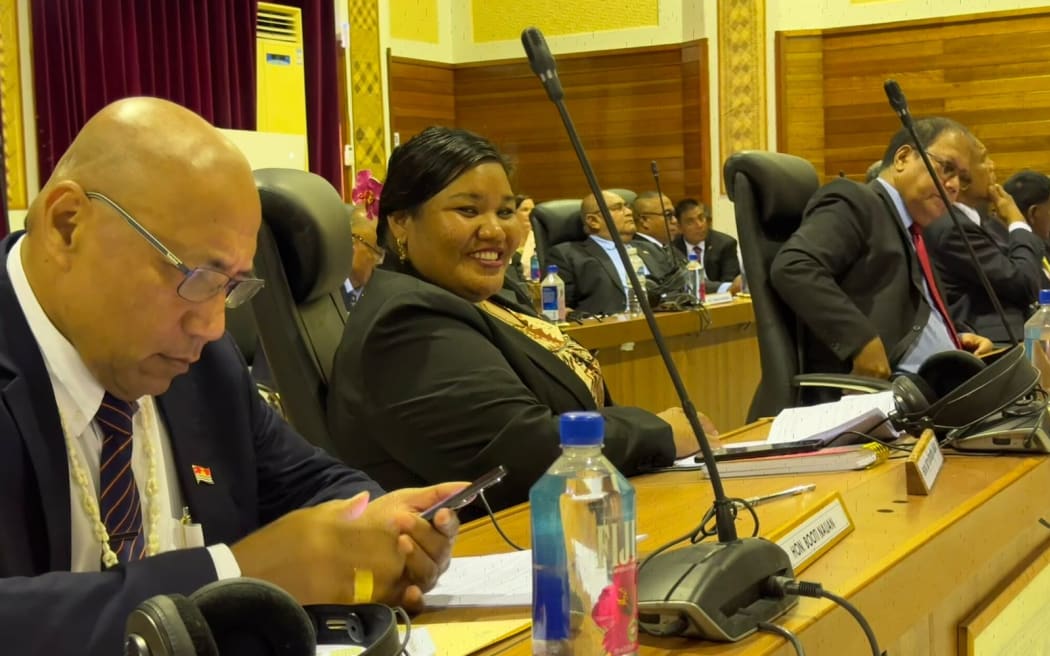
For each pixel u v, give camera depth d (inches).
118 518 50.0
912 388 80.4
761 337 120.4
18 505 46.3
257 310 78.5
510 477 74.3
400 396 75.4
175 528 53.5
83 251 45.6
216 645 28.8
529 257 249.4
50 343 47.6
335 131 296.5
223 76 259.9
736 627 40.2
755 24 331.0
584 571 37.3
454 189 81.7
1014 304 152.6
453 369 75.4
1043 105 308.2
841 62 329.1
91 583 40.1
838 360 119.0
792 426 80.7
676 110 347.3
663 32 346.3
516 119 367.9
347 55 322.7
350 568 45.9
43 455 46.7
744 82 334.0
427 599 47.4
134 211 44.7
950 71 317.4
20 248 49.0
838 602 42.5
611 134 356.8
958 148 121.6
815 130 332.2
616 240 49.2
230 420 57.7
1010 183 217.0
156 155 44.9
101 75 233.6
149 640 27.0
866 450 71.0
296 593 45.3
